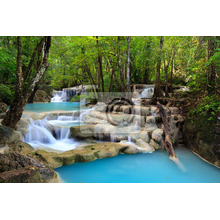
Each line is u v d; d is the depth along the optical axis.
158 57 7.44
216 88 5.00
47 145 5.48
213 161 4.29
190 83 6.74
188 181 3.51
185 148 5.47
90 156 4.45
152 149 5.31
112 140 5.78
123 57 9.62
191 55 6.29
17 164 3.22
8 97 11.54
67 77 14.06
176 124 5.89
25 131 5.36
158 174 3.81
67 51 11.90
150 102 8.05
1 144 4.29
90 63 10.55
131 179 3.59
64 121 7.50
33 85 5.02
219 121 4.18
